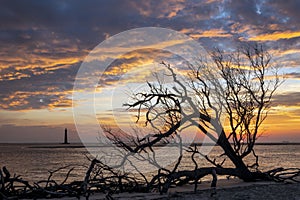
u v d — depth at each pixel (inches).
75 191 647.1
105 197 614.2
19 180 644.1
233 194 622.2
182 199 585.6
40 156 3956.7
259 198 580.7
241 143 836.6
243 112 841.5
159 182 682.8
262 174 826.2
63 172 1616.6
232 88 842.8
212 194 615.8
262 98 843.4
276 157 2952.8
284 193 627.2
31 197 636.7
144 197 614.9
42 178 1341.0
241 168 805.9
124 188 708.0
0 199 594.2
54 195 642.2
